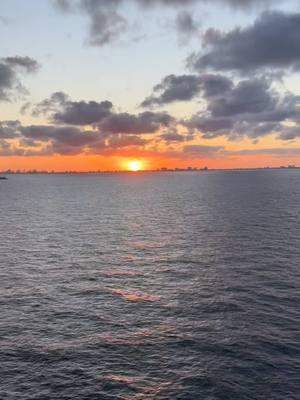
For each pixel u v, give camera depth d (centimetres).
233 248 5181
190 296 3403
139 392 2030
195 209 10006
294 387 2033
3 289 3638
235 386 2053
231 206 10350
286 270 4094
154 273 4156
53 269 4344
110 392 2033
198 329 2734
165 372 2206
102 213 9650
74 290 3616
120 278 3988
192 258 4747
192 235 6238
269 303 3177
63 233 6638
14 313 3055
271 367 2222
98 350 2462
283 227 6638
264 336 2597
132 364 2294
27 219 8531
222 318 2908
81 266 4469
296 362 2270
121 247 5453
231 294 3412
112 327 2797
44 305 3231
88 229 7062
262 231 6319
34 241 5916
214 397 1973
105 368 2253
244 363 2272
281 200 11562
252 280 3784
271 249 5041
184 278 3944
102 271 4253
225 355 2367
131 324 2842
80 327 2798
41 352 2438
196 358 2345
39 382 2120
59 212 9956
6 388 2067
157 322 2870
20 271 4259
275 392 1994
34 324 2850
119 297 3416
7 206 11769
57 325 2834
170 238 6044
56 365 2289
